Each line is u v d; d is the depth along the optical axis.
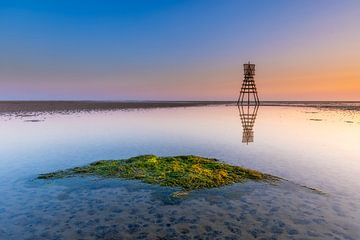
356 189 14.85
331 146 27.23
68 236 10.06
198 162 18.86
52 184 15.46
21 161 20.80
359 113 79.69
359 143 28.94
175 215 11.74
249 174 16.81
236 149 25.58
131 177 16.30
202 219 11.39
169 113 76.81
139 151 24.61
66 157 22.16
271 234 10.21
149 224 10.97
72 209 12.30
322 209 12.34
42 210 12.20
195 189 14.59
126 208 12.42
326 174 17.64
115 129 39.19
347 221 11.21
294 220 11.30
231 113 78.19
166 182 15.41
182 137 32.41
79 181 15.89
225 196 13.77
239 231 10.42
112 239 9.88
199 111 89.38
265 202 13.09
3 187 15.03
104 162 19.09
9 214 11.78
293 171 18.30
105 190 14.54
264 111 90.88
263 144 28.17
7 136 32.50
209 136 33.25
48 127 41.16
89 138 31.47
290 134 35.38
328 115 70.88
